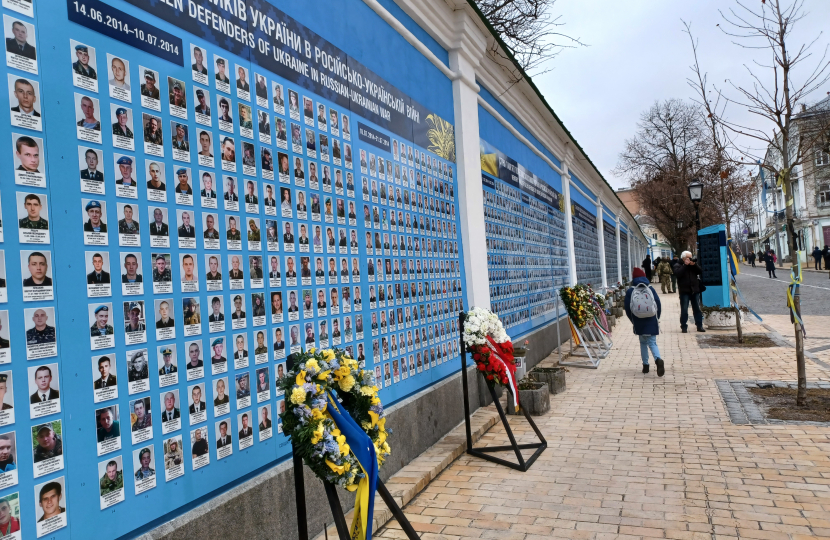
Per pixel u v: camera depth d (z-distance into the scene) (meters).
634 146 37.53
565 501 4.09
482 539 3.55
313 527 3.48
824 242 48.56
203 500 2.71
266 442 3.15
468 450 5.28
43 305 2.05
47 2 2.16
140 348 2.42
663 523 3.65
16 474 1.92
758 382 7.56
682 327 13.59
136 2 2.54
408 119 5.46
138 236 2.46
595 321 11.05
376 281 4.57
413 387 5.11
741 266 63.00
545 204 11.59
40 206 2.07
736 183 22.70
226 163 3.01
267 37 3.44
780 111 6.75
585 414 6.59
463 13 6.48
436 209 5.99
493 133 8.26
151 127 2.57
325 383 2.69
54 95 2.16
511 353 5.29
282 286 3.39
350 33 4.48
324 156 3.96
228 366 2.91
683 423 5.96
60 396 2.08
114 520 2.25
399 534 3.66
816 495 3.96
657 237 82.38
